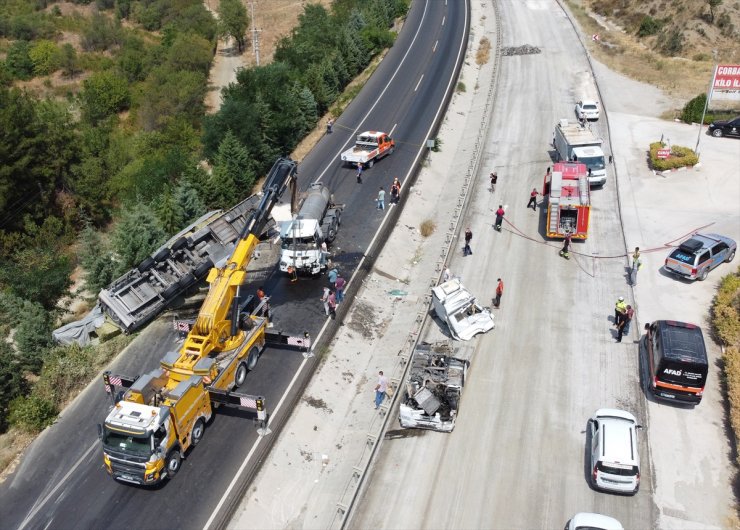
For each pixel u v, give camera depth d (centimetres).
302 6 8656
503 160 4284
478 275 3130
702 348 2252
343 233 3469
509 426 2252
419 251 3472
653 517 1906
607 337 2678
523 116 4909
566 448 2153
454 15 7406
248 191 3994
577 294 2966
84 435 2273
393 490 2034
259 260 3284
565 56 6016
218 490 1998
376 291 3078
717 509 1934
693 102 4759
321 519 1942
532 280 3077
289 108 4450
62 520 1927
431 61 6053
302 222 3048
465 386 2441
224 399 2194
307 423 2295
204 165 4506
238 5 7644
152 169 4112
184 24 8144
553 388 2416
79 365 2558
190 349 2197
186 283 3005
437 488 2033
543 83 5475
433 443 2206
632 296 2945
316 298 2948
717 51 6181
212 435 2209
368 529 1909
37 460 2175
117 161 4778
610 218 3603
